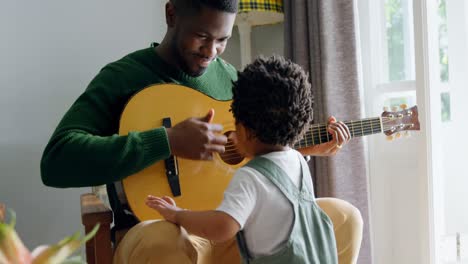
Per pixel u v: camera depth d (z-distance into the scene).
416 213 1.96
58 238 2.04
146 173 1.39
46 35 2.02
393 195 2.03
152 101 1.44
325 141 1.58
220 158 1.47
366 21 2.05
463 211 2.13
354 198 1.93
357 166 1.92
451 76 2.09
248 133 1.25
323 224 1.25
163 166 1.40
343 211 1.44
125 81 1.49
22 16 1.98
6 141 1.96
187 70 1.56
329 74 1.92
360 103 1.92
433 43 1.76
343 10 1.91
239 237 1.21
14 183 1.97
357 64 1.91
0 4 1.94
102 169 1.30
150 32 2.20
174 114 1.46
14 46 1.97
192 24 1.47
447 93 2.10
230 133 1.50
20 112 1.98
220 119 1.50
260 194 1.18
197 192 1.43
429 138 1.72
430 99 1.72
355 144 1.92
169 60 1.56
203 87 1.60
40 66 2.01
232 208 1.15
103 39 2.12
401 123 1.69
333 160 1.92
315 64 1.96
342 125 1.58
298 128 1.25
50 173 1.33
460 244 2.00
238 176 1.20
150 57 1.56
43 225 2.02
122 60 1.55
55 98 2.03
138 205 1.37
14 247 0.49
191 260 1.22
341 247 1.43
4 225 0.49
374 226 2.06
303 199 1.23
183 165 1.42
